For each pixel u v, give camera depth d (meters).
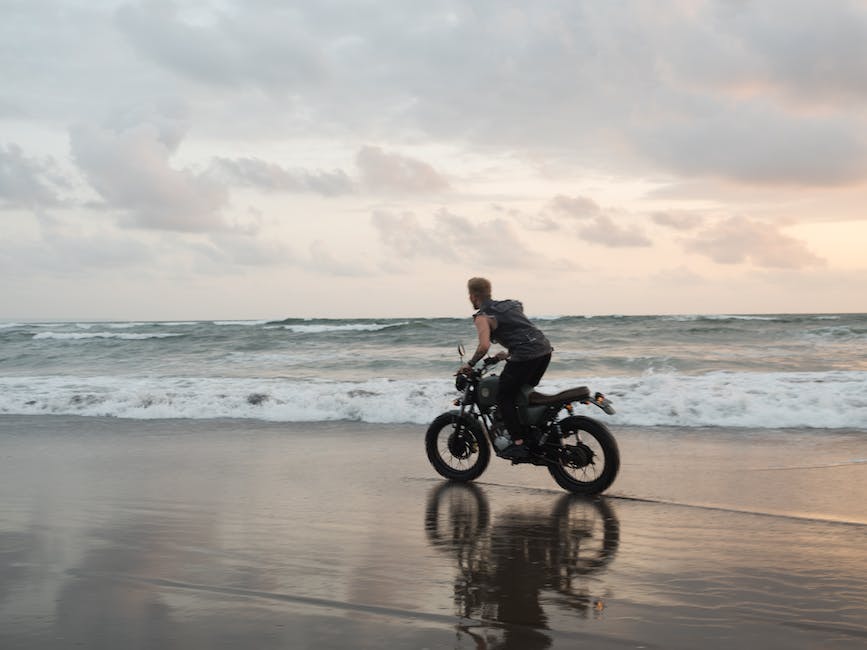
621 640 2.93
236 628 3.08
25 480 6.71
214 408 11.43
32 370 20.06
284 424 10.48
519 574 3.88
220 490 6.26
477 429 6.63
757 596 3.48
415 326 32.78
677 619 3.17
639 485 6.29
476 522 5.11
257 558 4.20
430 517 5.28
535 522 5.11
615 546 4.44
